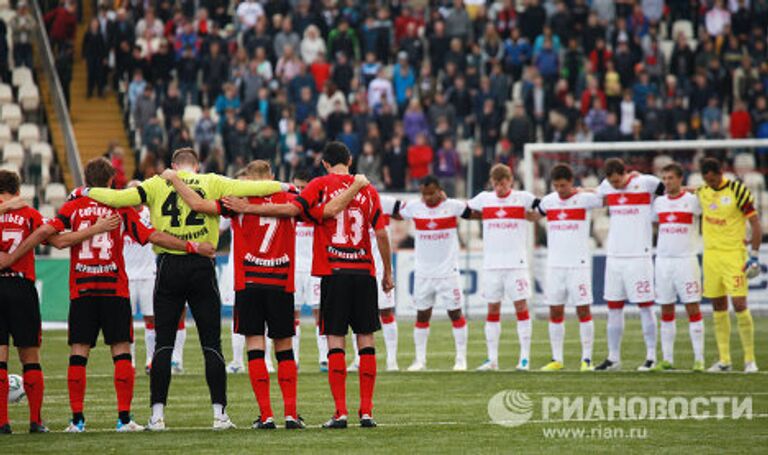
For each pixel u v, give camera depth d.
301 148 80.81
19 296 30.61
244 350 55.28
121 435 29.38
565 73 88.12
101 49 87.50
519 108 81.94
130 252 46.12
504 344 57.62
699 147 66.06
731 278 44.91
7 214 30.61
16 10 91.56
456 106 85.69
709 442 28.30
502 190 47.19
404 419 32.91
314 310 46.91
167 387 30.45
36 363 30.78
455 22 90.06
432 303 47.25
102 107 88.19
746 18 96.06
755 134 87.44
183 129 79.00
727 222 45.09
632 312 71.12
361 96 84.81
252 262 30.41
